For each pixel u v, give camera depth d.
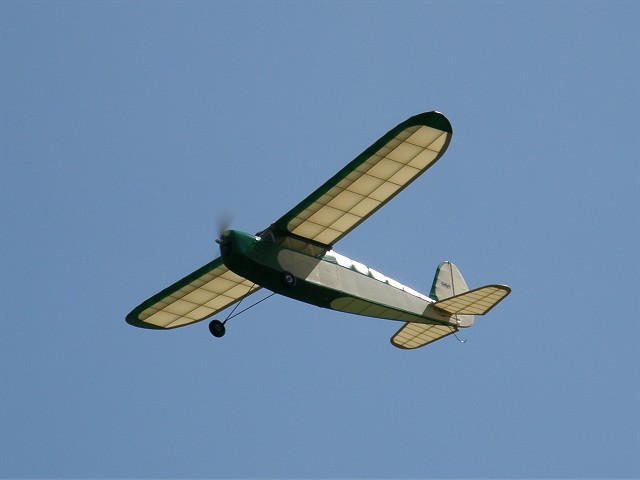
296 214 74.75
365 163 70.81
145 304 84.94
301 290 77.00
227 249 73.56
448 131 68.25
